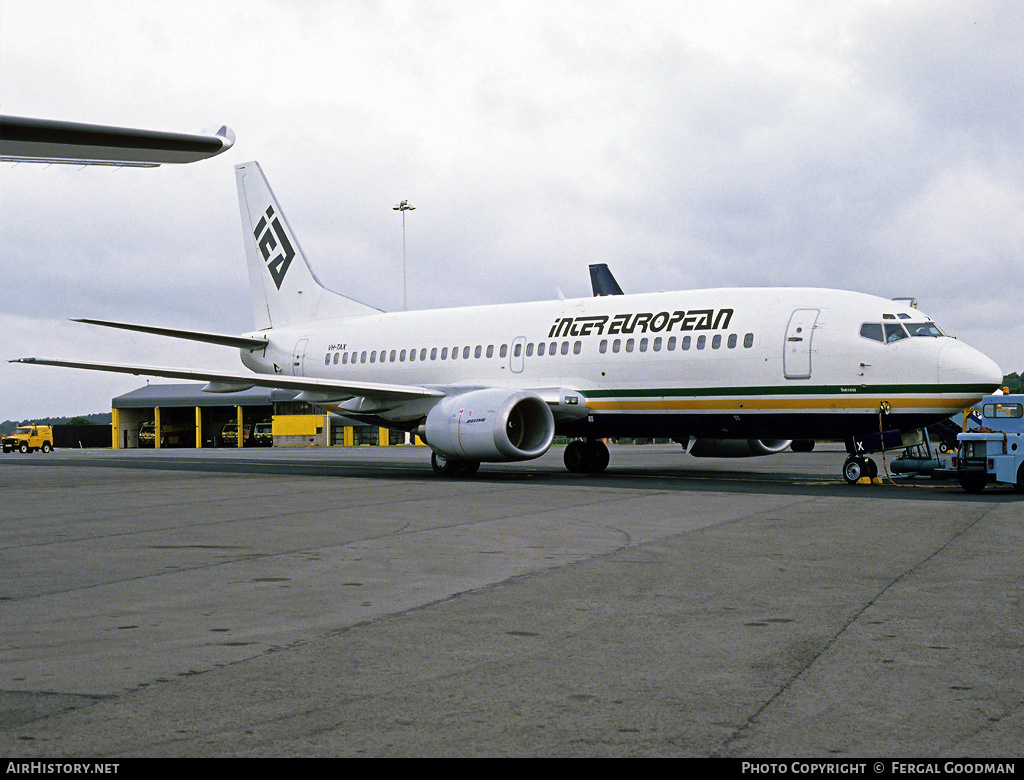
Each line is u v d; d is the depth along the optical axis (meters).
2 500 17.61
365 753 4.18
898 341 19.94
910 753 4.15
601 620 6.83
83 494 19.06
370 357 29.34
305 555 10.11
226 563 9.59
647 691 5.07
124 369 25.25
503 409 22.12
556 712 4.73
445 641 6.22
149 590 8.12
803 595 7.71
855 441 20.81
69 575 8.92
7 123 8.84
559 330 25.12
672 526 12.48
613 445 73.50
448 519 13.55
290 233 32.66
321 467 30.88
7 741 4.33
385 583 8.40
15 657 5.84
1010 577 8.49
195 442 83.88
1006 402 18.92
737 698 4.94
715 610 7.15
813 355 20.72
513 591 7.98
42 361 25.08
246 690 5.12
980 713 4.68
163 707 4.82
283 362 31.86
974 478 17.75
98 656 5.86
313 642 6.22
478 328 27.03
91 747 4.25
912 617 6.85
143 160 10.30
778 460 35.25
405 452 52.47
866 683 5.19
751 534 11.59
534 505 15.62
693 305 23.12
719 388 21.98
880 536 11.32
